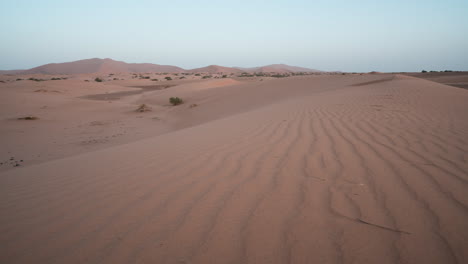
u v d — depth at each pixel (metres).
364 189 2.45
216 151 4.20
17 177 4.27
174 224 2.09
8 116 20.42
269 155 3.73
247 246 1.75
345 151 3.64
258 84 35.62
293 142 4.36
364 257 1.58
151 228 2.06
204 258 1.67
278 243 1.76
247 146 4.34
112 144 12.22
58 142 12.77
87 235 2.06
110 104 29.91
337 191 2.44
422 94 10.16
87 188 3.15
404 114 6.32
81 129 16.33
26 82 52.38
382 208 2.09
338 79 30.92
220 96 31.19
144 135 14.27
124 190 2.92
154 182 3.07
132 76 125.06
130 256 1.75
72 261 1.76
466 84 30.98
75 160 5.16
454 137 4.07
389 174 2.75
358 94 12.21
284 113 8.23
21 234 2.21
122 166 3.96
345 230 1.84
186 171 3.36
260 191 2.56
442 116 5.94
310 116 7.02
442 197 2.20
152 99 37.94
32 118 19.14
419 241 1.68
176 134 6.97
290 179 2.80
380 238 1.73
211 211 2.24
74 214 2.47
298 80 34.22
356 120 5.89
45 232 2.20
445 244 1.64
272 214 2.11
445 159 3.10
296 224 1.95
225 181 2.89
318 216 2.04
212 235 1.90
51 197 3.01
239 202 2.36
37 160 9.73
